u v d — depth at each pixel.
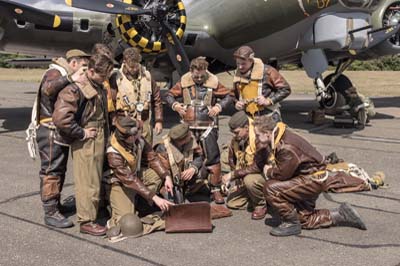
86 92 3.41
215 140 4.41
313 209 3.76
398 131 8.51
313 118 9.34
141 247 3.38
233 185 4.41
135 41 7.73
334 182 4.71
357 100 8.86
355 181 4.75
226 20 9.12
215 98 4.50
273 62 10.60
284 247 3.38
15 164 5.99
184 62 8.01
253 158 4.04
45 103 3.66
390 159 6.23
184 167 4.16
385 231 3.69
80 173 3.55
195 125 4.36
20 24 8.33
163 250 3.33
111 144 3.61
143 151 3.90
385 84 20.52
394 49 9.96
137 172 3.80
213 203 4.41
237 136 4.09
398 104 13.33
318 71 8.94
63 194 4.66
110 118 3.81
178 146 4.09
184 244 3.44
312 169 3.57
